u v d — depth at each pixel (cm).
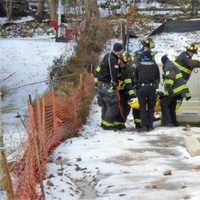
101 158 980
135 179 845
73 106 1237
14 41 3162
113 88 1252
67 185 822
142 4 4188
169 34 3139
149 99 1234
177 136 1156
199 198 735
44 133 910
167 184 810
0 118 564
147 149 1042
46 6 4494
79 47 2239
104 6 3847
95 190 820
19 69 2483
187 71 1261
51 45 3014
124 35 2758
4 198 650
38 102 888
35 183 761
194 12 3819
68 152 1024
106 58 1255
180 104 1285
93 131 1262
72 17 3653
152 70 1231
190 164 927
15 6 4250
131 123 1380
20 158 781
